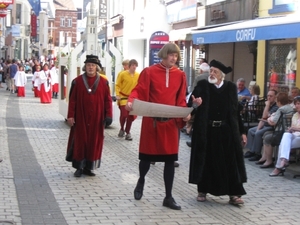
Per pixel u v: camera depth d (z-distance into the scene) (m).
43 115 17.70
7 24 48.69
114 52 15.47
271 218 6.93
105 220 6.59
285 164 9.35
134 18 28.61
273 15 15.17
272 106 10.71
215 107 7.32
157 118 7.13
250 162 10.52
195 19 21.36
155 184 8.52
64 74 16.30
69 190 7.97
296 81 13.88
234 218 6.88
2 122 15.54
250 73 16.98
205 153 7.35
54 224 6.34
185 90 7.24
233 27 13.48
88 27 15.10
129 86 12.95
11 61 30.61
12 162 9.86
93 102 8.75
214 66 7.34
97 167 8.98
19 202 7.21
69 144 8.97
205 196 7.63
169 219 6.73
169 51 7.03
